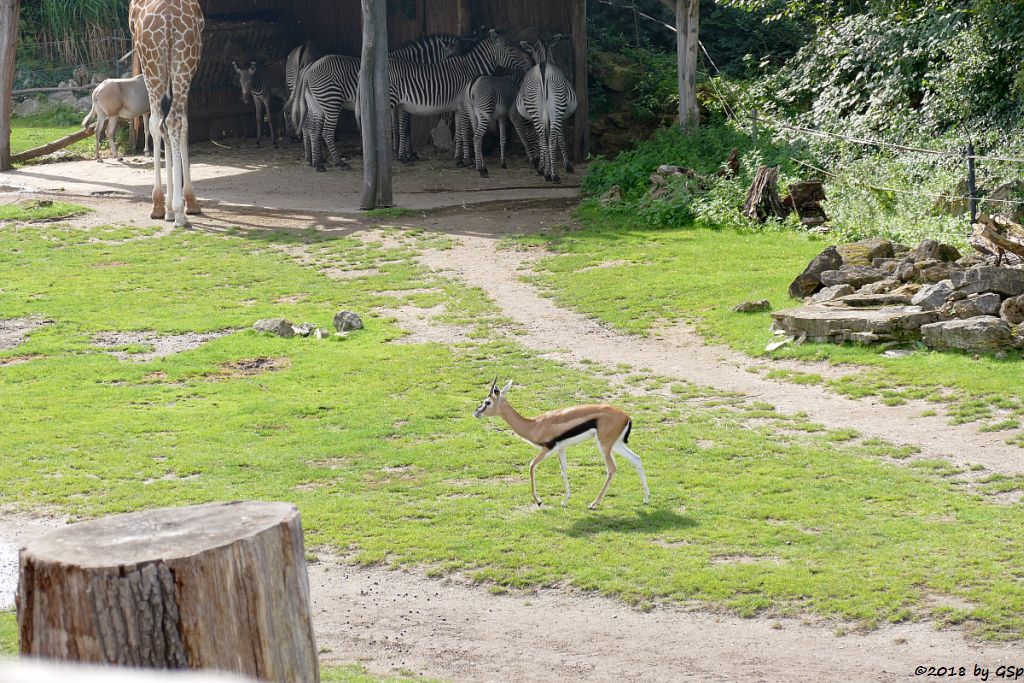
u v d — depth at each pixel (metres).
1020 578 10.30
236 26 45.12
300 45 45.31
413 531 12.12
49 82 49.41
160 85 29.38
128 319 21.83
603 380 17.75
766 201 28.58
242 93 45.03
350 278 24.83
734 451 14.42
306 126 39.84
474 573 10.97
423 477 13.94
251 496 13.24
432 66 39.75
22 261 26.02
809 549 11.24
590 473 13.96
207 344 20.09
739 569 10.76
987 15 30.44
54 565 3.93
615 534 11.85
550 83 36.53
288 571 4.29
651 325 20.69
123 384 18.14
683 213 29.14
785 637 9.35
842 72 36.25
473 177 38.28
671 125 39.75
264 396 17.34
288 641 4.27
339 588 10.79
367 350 19.77
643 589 10.41
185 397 17.47
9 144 38.91
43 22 50.62
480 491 13.41
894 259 21.58
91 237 28.44
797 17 44.75
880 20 34.44
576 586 10.60
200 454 14.78
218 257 26.66
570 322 21.23
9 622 9.75
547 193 34.66
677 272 23.97
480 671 8.88
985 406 15.45
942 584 10.20
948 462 13.70
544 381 17.73
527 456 14.64
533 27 42.22
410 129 44.75
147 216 30.84
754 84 39.59
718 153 33.25
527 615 10.05
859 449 14.32
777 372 17.67
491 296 23.12
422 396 17.22
